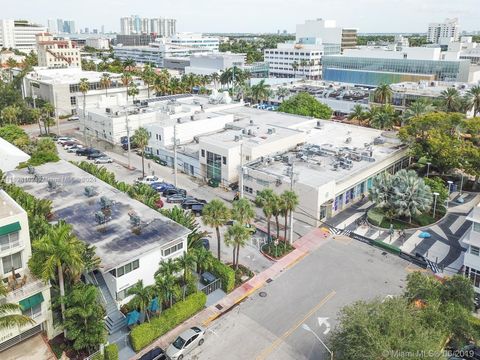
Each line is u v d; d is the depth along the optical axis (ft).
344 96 478.59
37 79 463.83
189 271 148.77
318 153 263.29
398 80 541.75
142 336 127.13
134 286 133.39
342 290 158.71
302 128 327.67
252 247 188.34
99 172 228.84
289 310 147.23
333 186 213.25
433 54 586.45
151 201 193.36
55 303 122.31
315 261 178.40
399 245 192.34
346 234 201.67
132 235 154.30
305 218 212.43
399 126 364.79
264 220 215.31
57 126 385.50
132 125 341.41
